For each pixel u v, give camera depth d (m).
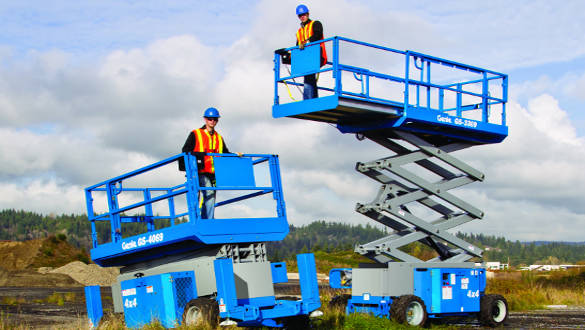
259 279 9.66
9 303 20.92
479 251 13.39
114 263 11.95
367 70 11.48
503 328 12.19
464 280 12.51
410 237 12.68
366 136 12.98
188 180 9.54
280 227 10.18
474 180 13.36
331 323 10.72
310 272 9.49
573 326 12.55
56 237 66.44
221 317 8.83
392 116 12.05
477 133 13.54
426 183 12.70
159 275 9.76
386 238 12.77
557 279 26.58
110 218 11.60
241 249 9.79
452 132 13.22
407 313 11.37
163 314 9.67
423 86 12.26
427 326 11.70
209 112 10.34
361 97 11.38
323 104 11.20
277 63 12.09
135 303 10.43
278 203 10.25
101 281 44.59
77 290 33.62
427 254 39.59
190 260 10.19
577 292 21.31
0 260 58.84
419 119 11.96
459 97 12.92
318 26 11.55
